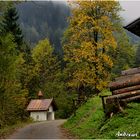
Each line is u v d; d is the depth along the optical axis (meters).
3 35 35.78
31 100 81.12
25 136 27.48
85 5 47.88
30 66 77.25
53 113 84.00
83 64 47.78
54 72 90.62
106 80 46.62
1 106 39.31
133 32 29.48
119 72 60.41
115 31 49.53
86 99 40.22
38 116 78.56
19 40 70.69
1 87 36.50
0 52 35.31
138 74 24.92
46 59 87.38
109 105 24.31
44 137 26.16
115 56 52.44
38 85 86.06
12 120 44.88
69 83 49.31
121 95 24.20
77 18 48.00
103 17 47.62
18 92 46.28
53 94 88.88
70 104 85.00
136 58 81.12
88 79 46.88
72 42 48.41
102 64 46.75
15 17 70.19
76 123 33.50
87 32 47.62
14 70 37.56
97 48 46.50
